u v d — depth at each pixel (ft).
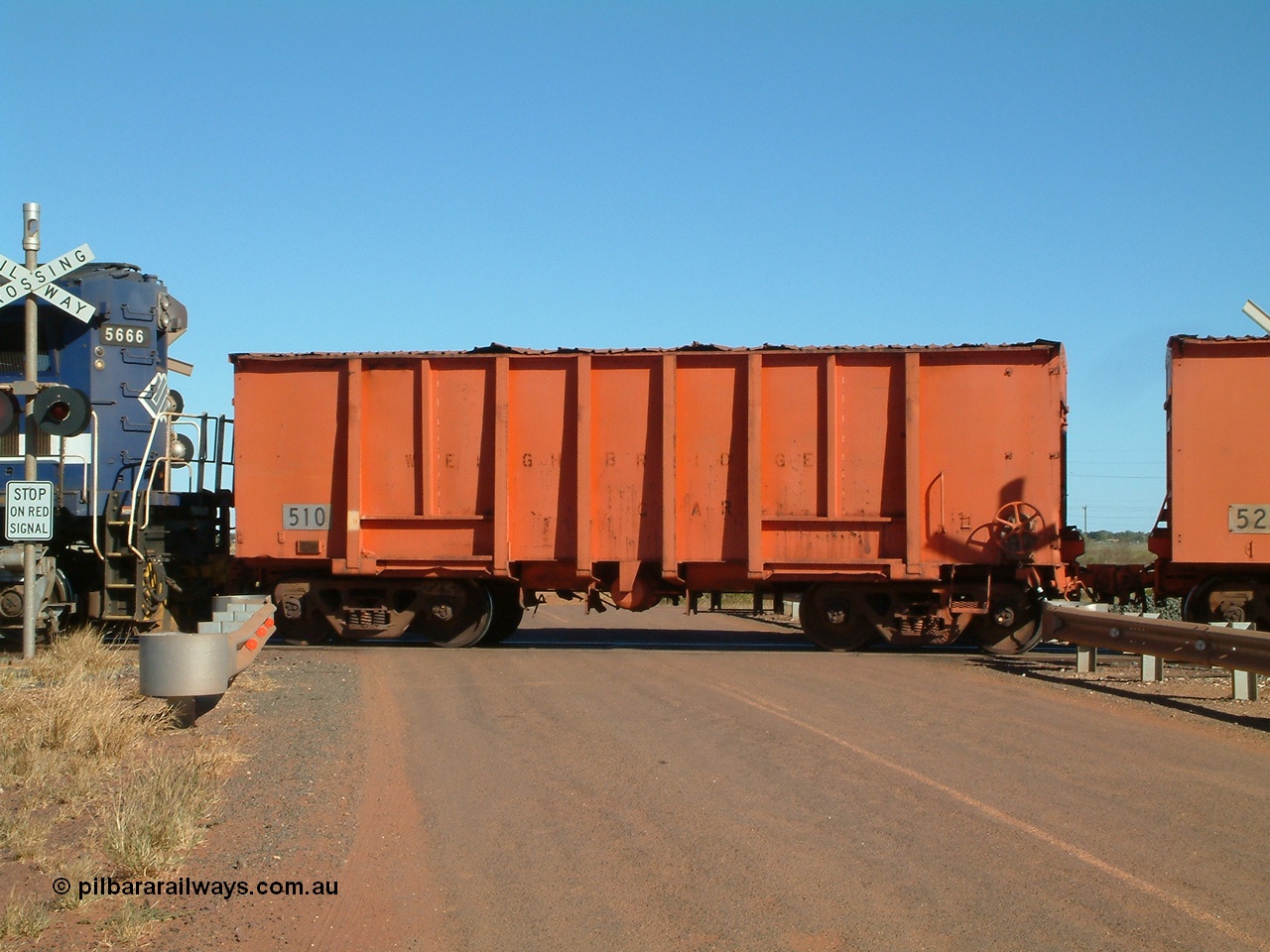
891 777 27.30
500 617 60.08
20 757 28.27
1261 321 49.47
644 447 54.19
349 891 19.85
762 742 31.40
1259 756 29.81
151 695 33.76
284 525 55.52
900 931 17.72
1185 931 17.67
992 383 52.44
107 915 18.72
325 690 41.14
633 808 24.80
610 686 41.83
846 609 54.13
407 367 55.11
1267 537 50.90
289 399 55.67
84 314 48.52
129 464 55.36
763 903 18.98
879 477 52.95
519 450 54.54
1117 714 35.91
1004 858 21.27
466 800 25.59
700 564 54.70
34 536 47.55
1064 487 52.90
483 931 17.97
